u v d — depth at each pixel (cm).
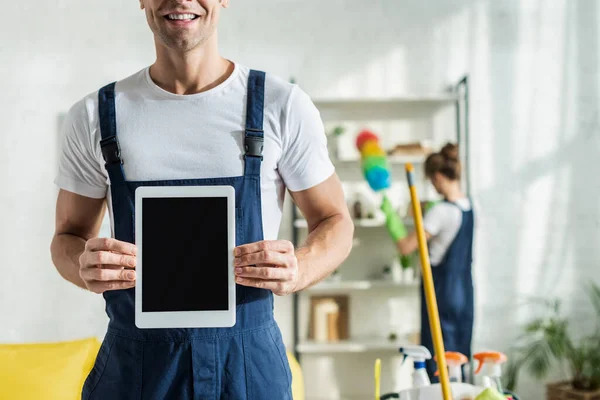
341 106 496
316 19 499
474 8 505
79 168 152
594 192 505
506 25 505
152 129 145
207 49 146
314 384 489
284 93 149
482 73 504
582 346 476
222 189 131
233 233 131
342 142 490
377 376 208
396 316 495
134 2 489
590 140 506
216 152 144
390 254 493
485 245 500
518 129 504
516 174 503
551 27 507
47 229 479
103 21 488
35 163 481
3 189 479
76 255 149
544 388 493
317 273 144
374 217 480
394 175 496
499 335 496
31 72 483
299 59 498
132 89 149
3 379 287
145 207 131
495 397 172
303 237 493
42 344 305
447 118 498
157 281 130
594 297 499
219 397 138
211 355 137
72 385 293
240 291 140
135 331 139
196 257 131
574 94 507
